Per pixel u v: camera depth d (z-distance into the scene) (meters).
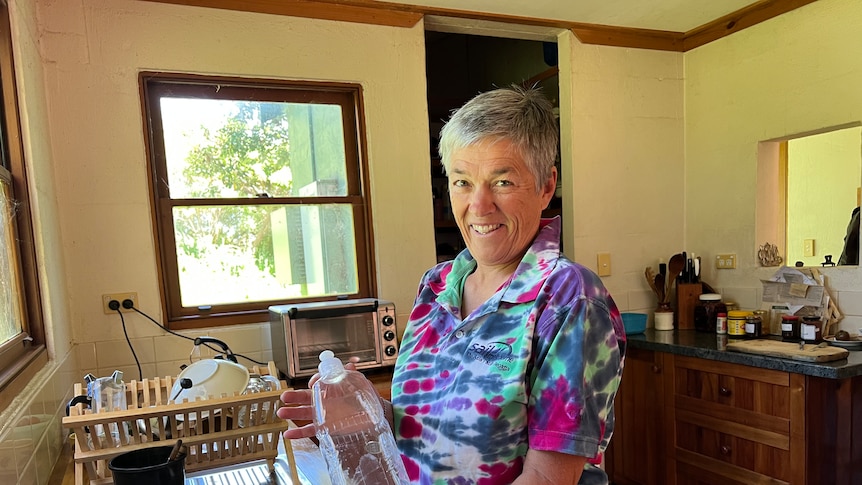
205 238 2.14
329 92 2.32
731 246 2.69
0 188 1.34
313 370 1.97
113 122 1.95
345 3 2.26
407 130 2.40
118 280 1.97
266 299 2.24
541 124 0.82
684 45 2.88
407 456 0.85
